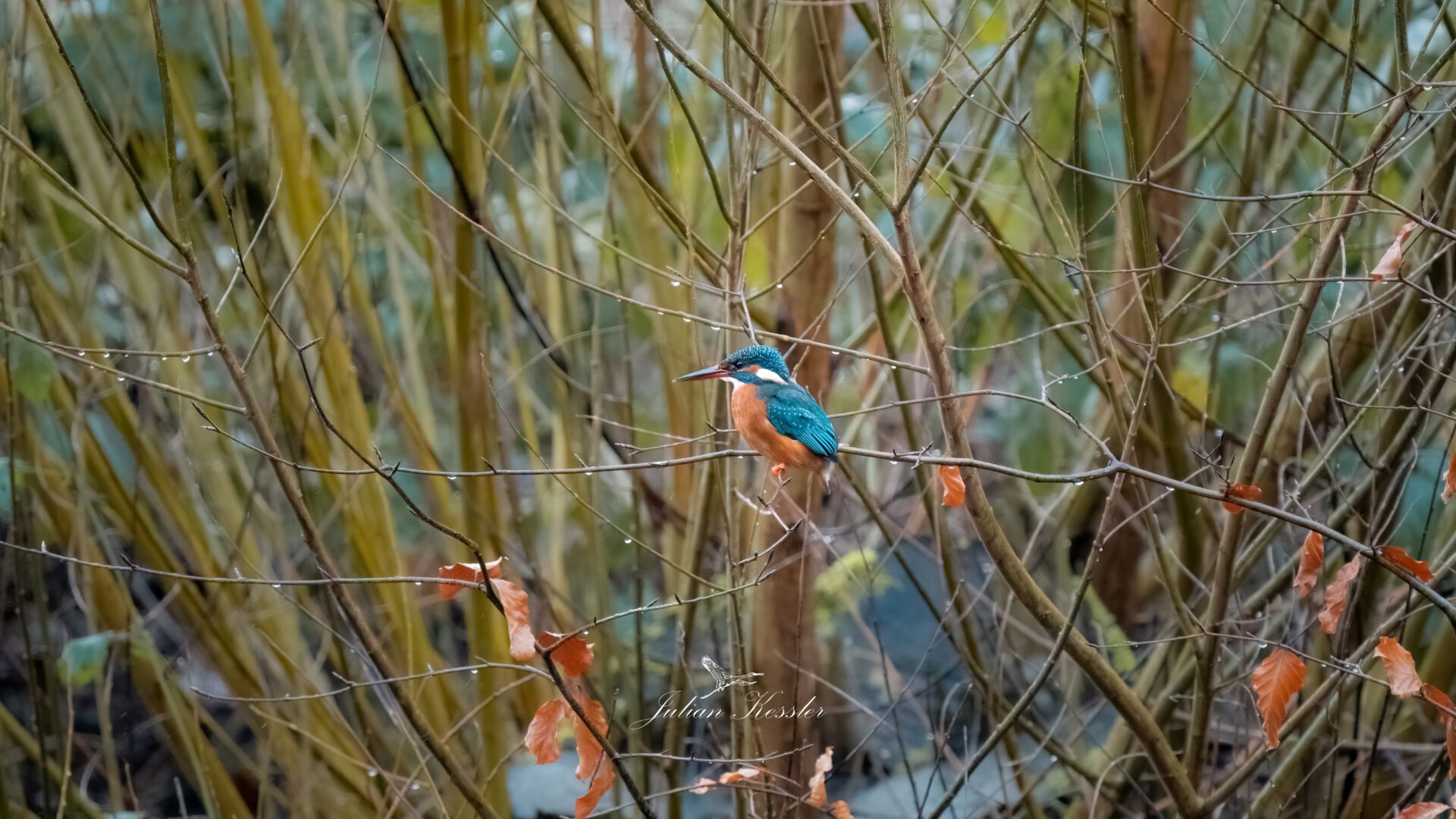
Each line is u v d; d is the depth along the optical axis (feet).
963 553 47.88
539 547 46.19
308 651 41.65
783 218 34.37
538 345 45.68
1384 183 39.17
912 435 33.30
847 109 41.19
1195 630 30.53
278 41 41.65
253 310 36.55
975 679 34.09
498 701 37.06
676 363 37.06
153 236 37.55
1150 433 34.17
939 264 35.91
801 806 36.11
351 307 36.27
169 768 46.52
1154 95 34.99
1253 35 34.14
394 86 39.78
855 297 49.01
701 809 40.24
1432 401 30.94
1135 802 39.52
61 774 37.27
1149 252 30.04
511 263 39.19
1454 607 21.24
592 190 45.09
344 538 41.09
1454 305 25.55
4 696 45.37
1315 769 31.50
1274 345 38.65
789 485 35.29
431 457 35.76
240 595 35.78
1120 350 36.68
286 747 36.35
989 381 47.50
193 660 46.29
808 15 33.68
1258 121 37.91
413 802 38.52
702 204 37.24
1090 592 40.86
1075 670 39.86
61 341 34.09
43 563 37.40
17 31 32.60
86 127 33.83
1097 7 31.71
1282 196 22.31
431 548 45.60
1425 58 38.50
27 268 33.27
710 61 36.76
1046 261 40.24
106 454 37.96
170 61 33.78
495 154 30.58
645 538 40.57
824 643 42.55
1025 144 38.04
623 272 42.34
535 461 38.88
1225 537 27.76
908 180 22.30
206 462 35.29
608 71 43.39
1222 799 29.07
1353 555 32.48
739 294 27.63
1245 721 37.91
